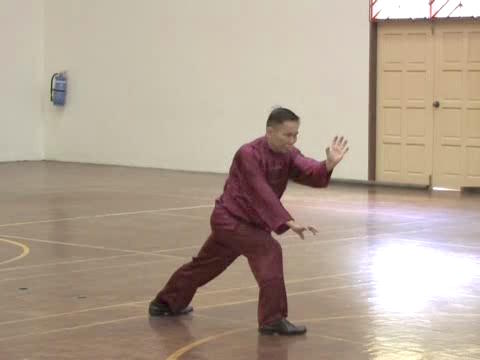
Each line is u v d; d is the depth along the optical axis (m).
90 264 12.16
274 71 23.36
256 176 8.45
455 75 21.08
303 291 10.53
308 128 22.94
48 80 27.44
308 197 19.61
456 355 7.96
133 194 19.75
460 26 20.92
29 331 8.79
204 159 24.67
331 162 8.41
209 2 24.28
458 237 14.41
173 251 13.12
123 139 26.11
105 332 8.74
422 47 21.44
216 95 24.33
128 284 10.92
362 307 9.75
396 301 10.03
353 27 22.17
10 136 27.14
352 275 11.45
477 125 20.89
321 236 14.45
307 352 8.05
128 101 25.91
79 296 10.29
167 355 7.96
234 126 24.09
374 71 22.05
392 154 21.97
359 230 15.07
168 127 25.22
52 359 7.85
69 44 26.92
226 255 9.07
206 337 8.55
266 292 8.60
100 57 26.38
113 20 26.03
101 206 17.86
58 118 27.33
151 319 9.25
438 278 11.27
